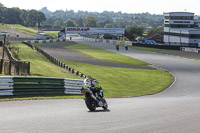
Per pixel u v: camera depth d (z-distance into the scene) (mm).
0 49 66188
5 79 17328
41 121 9719
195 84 34562
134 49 96125
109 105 15875
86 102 12953
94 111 12945
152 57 70375
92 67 48531
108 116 11156
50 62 51594
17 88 17953
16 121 9617
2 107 13141
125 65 54312
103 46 108375
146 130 8523
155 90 29844
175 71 47750
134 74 42469
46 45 103000
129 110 13070
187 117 10852
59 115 11188
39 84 19344
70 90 21703
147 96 24984
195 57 70938
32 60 50062
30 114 11266
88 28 131750
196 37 121062
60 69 40250
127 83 33938
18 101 15586
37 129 8453
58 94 20703
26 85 18500
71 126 8984
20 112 11734
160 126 9102
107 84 31969
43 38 139625
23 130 8289
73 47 99438
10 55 38219
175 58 68562
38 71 34312
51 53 71625
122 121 9977
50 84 20141
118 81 35031
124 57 69625
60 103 15742
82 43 123312
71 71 38125
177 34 130625
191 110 12891
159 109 13320
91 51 85250
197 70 48906
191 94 26719
